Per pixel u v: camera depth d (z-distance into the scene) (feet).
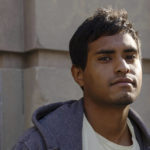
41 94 8.41
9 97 8.49
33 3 8.40
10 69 8.56
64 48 8.73
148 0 10.18
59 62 8.84
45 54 8.63
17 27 8.62
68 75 8.86
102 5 9.34
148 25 10.12
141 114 9.95
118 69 4.07
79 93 9.01
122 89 4.06
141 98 9.98
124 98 4.05
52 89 8.58
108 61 4.19
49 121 4.49
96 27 4.29
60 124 4.45
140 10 10.00
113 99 4.08
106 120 4.42
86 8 9.10
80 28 4.51
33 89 8.43
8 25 8.47
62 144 4.32
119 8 9.60
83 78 4.51
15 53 8.73
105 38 4.23
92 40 4.28
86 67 4.37
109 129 4.48
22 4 8.73
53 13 8.61
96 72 4.20
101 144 4.45
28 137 4.37
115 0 9.55
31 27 8.47
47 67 8.57
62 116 4.53
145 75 10.08
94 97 4.29
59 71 8.73
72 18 8.88
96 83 4.21
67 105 4.71
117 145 4.50
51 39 8.55
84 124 4.51
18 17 8.64
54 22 8.61
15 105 8.58
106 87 4.12
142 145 4.80
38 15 8.38
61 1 8.73
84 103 4.66
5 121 8.39
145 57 9.99
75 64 4.62
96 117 4.46
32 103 8.42
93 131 4.46
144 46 9.99
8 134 8.42
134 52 4.30
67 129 4.42
